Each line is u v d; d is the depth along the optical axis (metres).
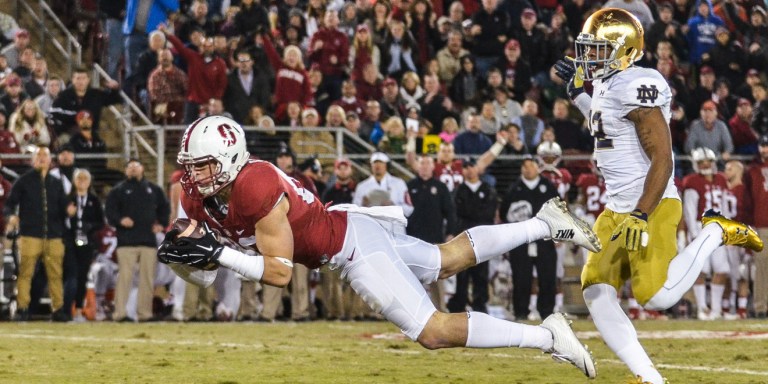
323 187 48.91
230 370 25.66
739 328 41.62
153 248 46.03
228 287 46.34
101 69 56.16
